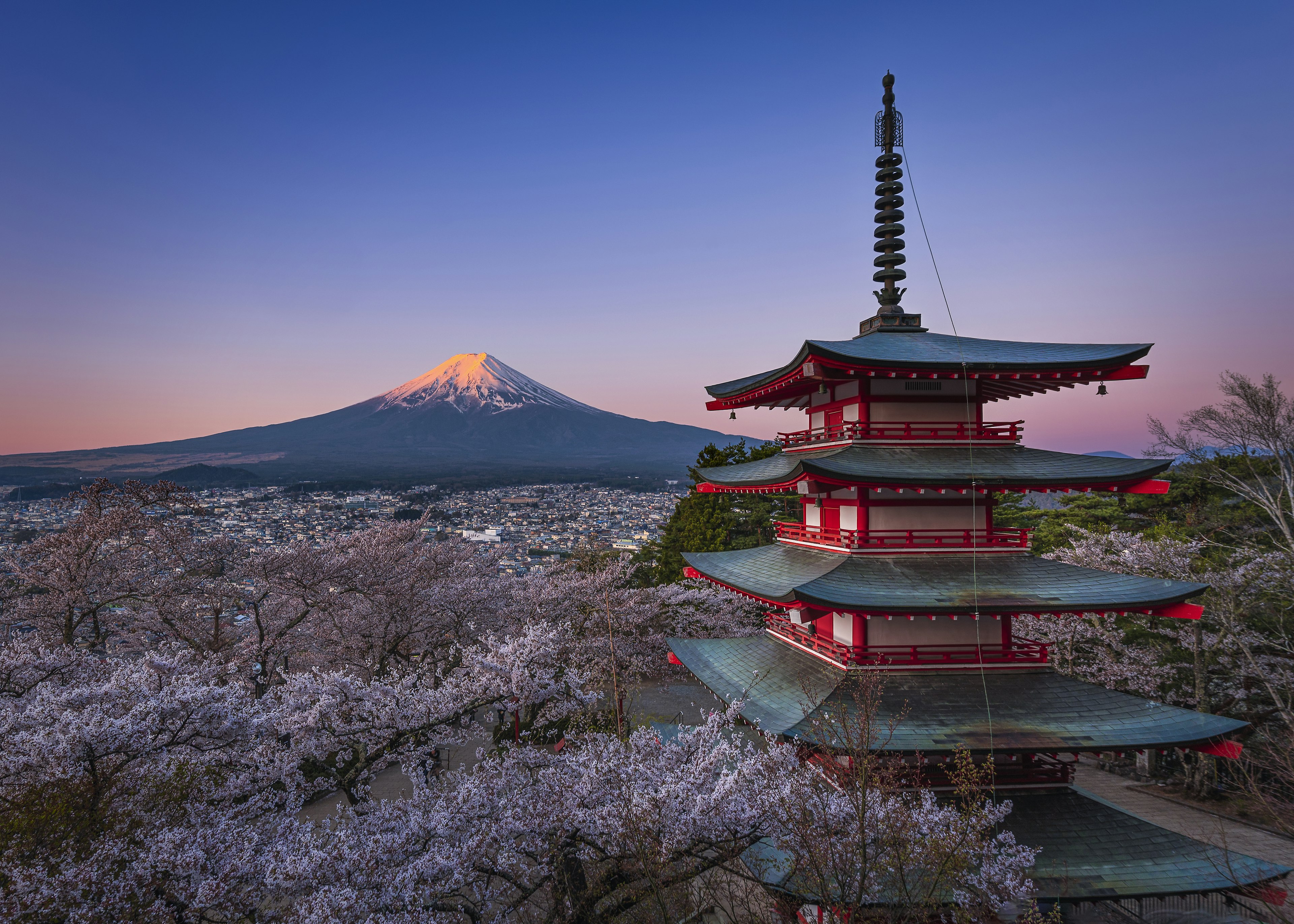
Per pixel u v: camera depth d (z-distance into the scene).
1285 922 13.37
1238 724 14.53
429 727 17.58
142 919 10.40
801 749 15.38
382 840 11.34
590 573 38.94
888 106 21.52
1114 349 17.70
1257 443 29.55
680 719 29.27
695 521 50.69
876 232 21.36
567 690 18.61
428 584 31.62
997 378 17.80
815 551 19.97
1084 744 14.28
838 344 19.14
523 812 12.49
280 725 16.03
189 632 30.89
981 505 18.05
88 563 27.03
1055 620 29.06
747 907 13.92
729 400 23.16
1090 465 17.11
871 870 11.77
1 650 18.08
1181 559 26.86
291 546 30.38
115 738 12.48
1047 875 13.44
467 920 12.64
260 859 10.88
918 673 16.66
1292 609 24.69
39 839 11.87
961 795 14.87
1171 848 14.30
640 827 11.69
